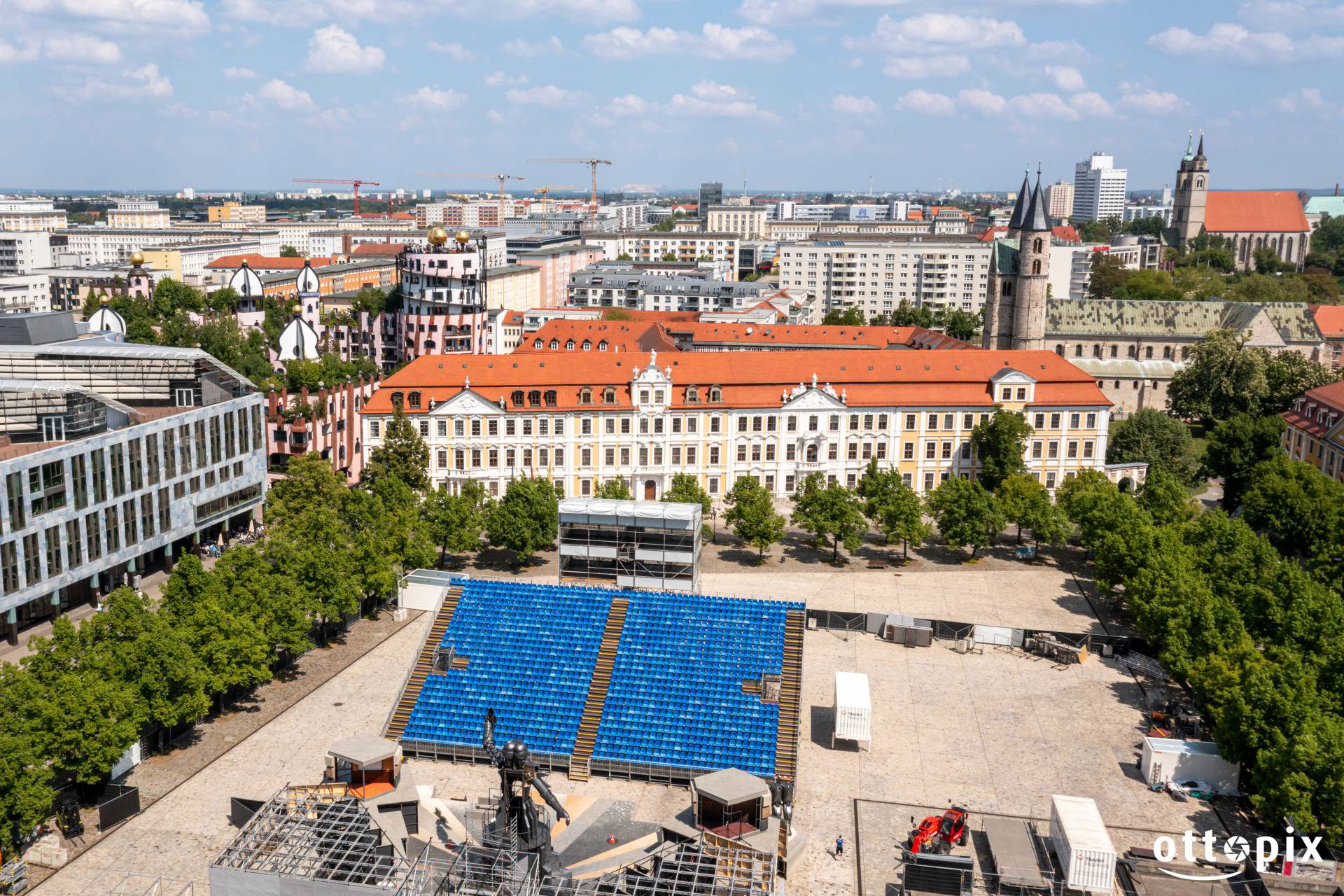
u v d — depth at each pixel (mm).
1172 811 86500
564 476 168000
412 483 154625
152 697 86000
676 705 98500
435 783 91062
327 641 116688
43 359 147375
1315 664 94312
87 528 124062
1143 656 117062
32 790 72750
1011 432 166125
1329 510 140375
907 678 111000
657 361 172750
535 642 107000
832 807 86625
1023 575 143125
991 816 84625
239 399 152375
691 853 71375
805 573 142125
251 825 72875
